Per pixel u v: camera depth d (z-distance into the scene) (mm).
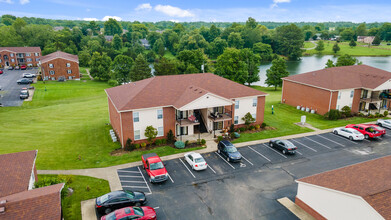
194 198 23266
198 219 20594
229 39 168125
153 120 34469
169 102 34844
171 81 39000
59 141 36219
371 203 16656
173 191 24312
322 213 20031
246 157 31203
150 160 26703
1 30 140250
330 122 44125
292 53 155375
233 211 21578
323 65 133750
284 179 26438
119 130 34688
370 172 21156
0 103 58156
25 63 113250
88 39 166000
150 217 19531
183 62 82500
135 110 32812
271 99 62375
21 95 62719
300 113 49719
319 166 29078
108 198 21109
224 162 30016
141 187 24906
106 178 26406
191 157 28641
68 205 21953
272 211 21594
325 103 47000
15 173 20281
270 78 79375
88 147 34062
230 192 24203
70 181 25078
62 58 91062
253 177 26828
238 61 79312
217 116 37000
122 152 32438
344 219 18375
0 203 15750
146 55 154000
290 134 38625
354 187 18719
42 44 150500
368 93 49625
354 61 77375
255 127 40500
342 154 32094
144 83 38281
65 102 62500
